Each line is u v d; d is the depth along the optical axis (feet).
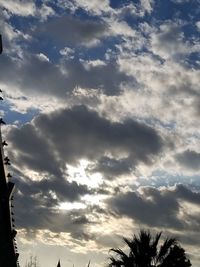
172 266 71.10
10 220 53.52
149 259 71.00
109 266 72.18
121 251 72.59
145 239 72.69
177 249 72.43
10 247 63.41
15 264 73.00
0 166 41.47
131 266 71.05
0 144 37.93
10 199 48.32
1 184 45.03
